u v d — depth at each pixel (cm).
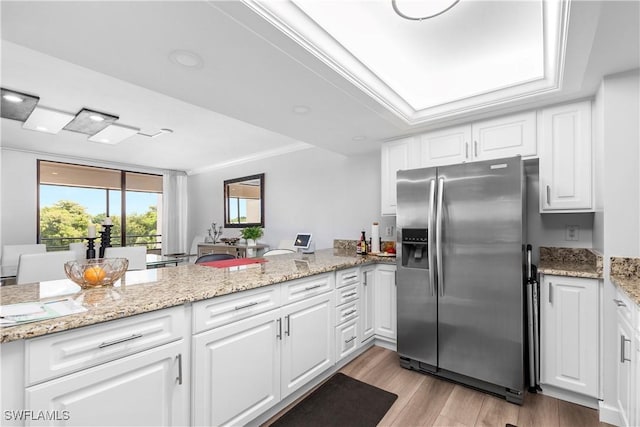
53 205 518
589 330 187
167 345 133
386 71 225
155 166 598
